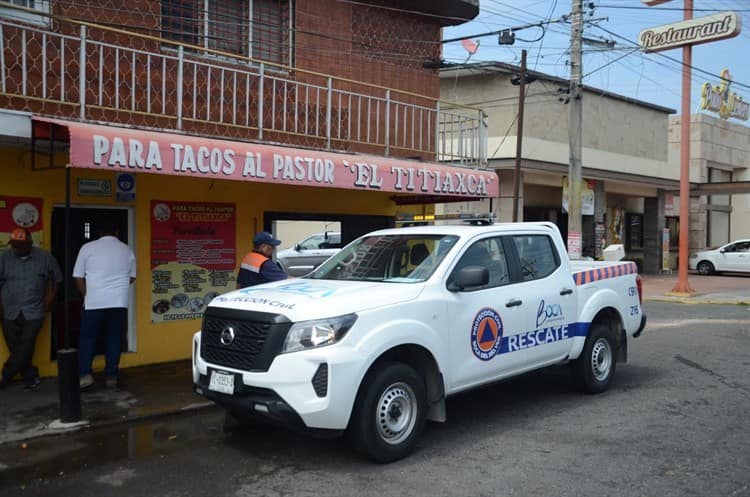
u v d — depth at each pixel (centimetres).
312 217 1052
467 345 584
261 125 856
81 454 554
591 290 739
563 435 600
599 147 2438
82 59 691
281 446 575
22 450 561
